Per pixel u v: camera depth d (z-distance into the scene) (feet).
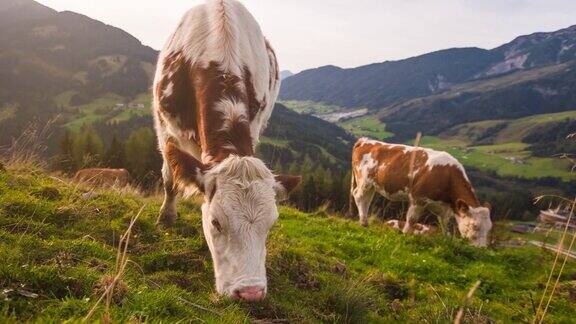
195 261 6.79
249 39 8.45
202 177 5.58
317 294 7.06
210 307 5.19
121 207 8.52
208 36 7.81
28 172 9.62
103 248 6.32
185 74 7.85
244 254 5.23
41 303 4.13
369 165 17.93
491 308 8.70
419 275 10.46
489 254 12.69
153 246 7.17
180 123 7.89
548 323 8.52
